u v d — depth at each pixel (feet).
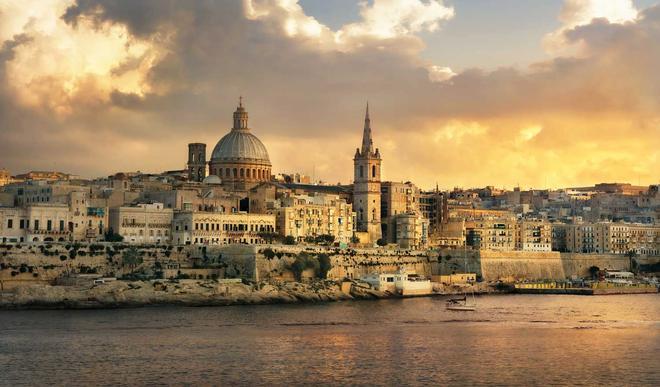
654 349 639.76
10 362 570.05
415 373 553.64
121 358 585.22
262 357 594.24
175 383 521.65
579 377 548.72
